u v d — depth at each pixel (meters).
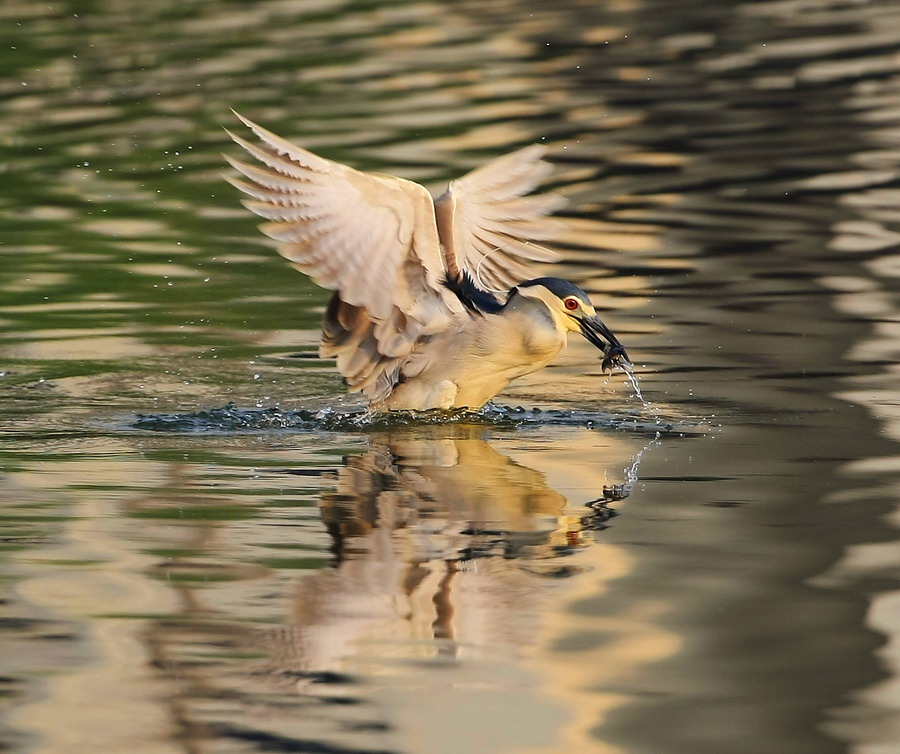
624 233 18.69
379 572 9.06
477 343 12.93
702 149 22.66
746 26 31.78
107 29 33.00
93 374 14.12
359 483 10.91
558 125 24.22
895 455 11.17
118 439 12.18
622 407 12.95
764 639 8.09
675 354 14.27
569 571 9.06
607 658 7.92
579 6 34.66
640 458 11.45
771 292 16.09
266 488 10.78
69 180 21.83
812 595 8.62
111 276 17.41
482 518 10.06
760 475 10.84
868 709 7.36
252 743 7.09
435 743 7.09
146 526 9.88
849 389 12.97
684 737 7.12
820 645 8.01
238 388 13.77
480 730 7.20
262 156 12.00
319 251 12.27
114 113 25.72
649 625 8.27
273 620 8.38
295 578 8.97
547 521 9.97
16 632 8.23
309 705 7.45
